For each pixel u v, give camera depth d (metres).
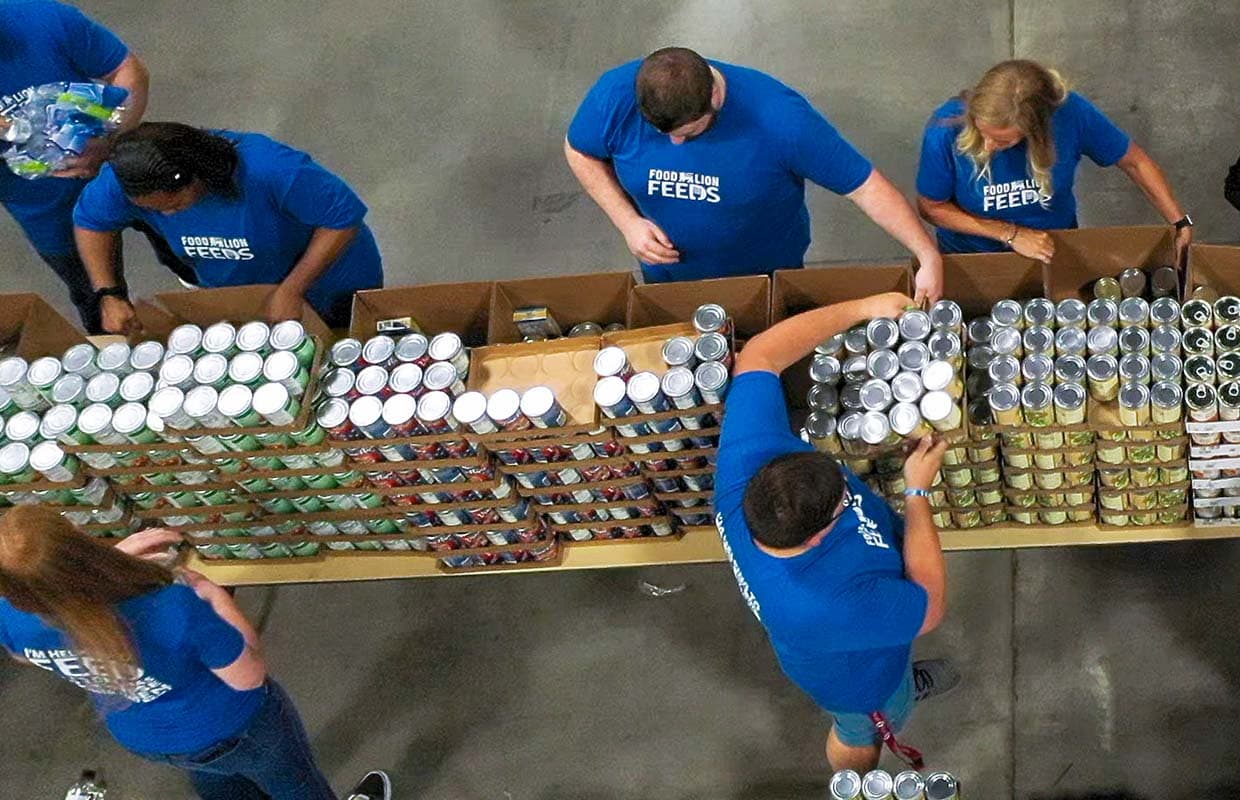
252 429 2.97
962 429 2.81
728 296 3.11
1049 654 3.57
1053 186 3.17
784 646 2.67
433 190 5.08
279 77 5.57
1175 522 3.13
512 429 2.90
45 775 3.90
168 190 3.01
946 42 4.91
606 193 3.38
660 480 3.15
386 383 2.97
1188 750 3.35
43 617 2.38
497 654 3.90
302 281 3.36
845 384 2.93
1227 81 4.52
